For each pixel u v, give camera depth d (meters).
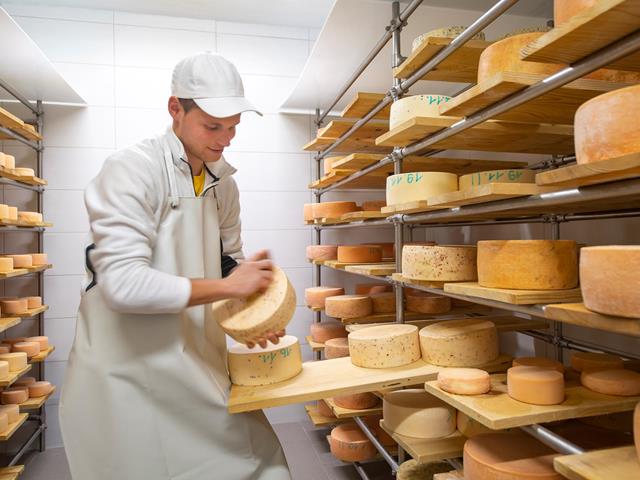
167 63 2.99
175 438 1.11
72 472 1.11
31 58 2.16
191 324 1.19
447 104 1.28
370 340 1.44
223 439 1.15
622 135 0.76
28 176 2.34
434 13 1.89
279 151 3.19
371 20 1.95
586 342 1.95
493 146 1.67
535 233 2.29
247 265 1.12
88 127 2.87
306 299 2.87
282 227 3.20
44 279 2.81
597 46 0.87
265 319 1.12
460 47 1.50
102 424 1.09
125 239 0.99
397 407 1.58
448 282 1.45
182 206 1.16
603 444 1.22
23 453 2.50
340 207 2.53
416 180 1.61
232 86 1.08
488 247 1.21
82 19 2.88
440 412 1.53
